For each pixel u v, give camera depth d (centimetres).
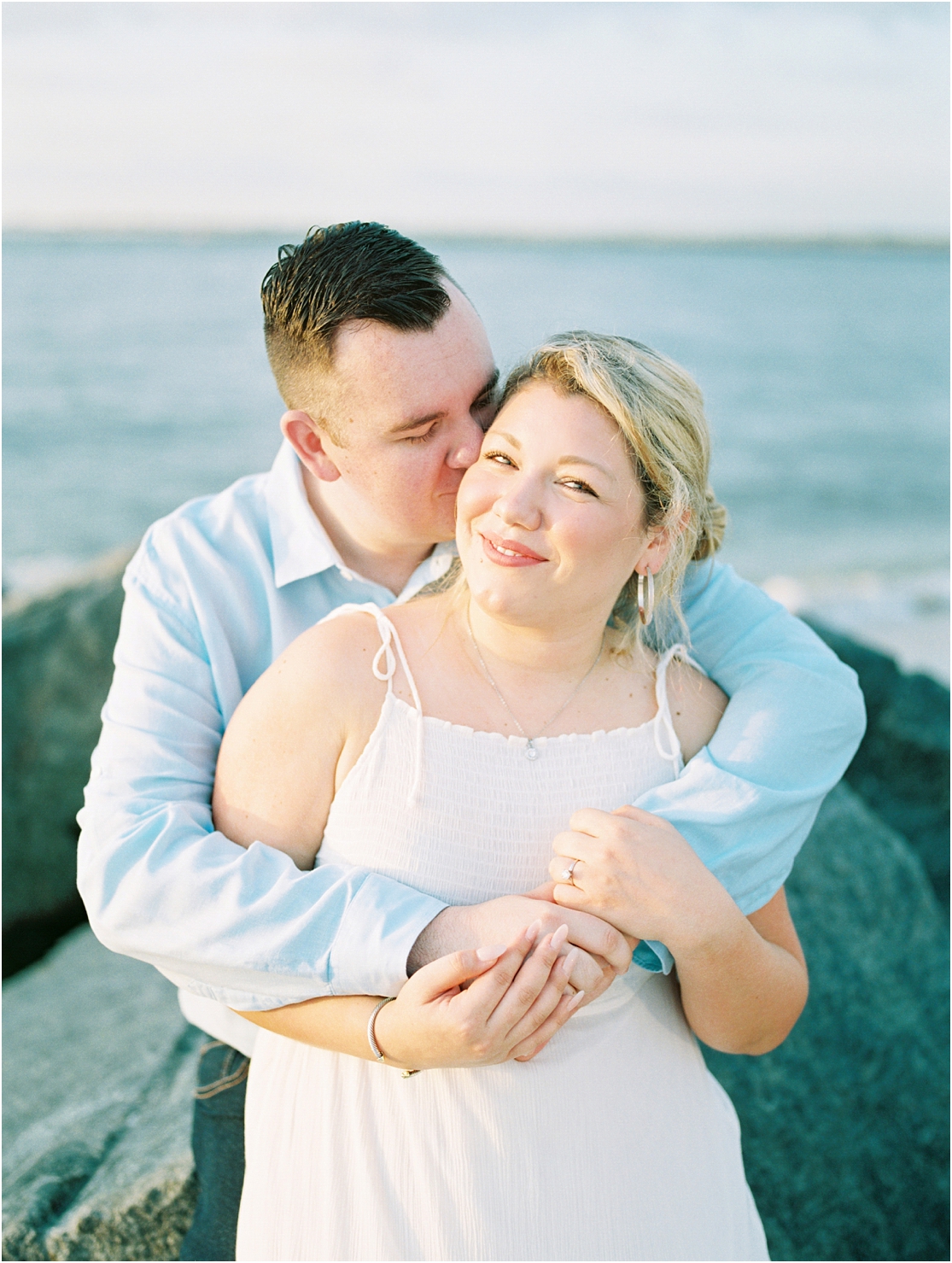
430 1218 151
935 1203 269
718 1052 274
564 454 155
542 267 3331
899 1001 292
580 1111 156
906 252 3534
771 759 172
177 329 2453
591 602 163
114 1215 231
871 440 2086
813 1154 265
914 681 509
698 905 154
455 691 167
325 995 157
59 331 2395
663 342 2716
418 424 187
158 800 178
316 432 198
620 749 169
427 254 190
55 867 484
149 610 202
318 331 185
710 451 178
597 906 154
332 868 160
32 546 1502
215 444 1867
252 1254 162
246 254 3186
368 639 169
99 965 356
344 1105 160
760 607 204
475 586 160
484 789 162
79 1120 263
